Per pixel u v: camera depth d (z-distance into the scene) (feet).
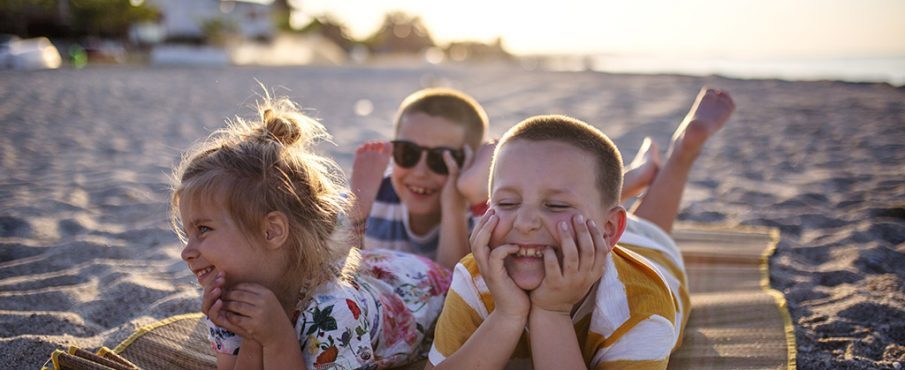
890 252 11.03
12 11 119.85
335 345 5.65
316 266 5.79
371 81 68.44
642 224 8.50
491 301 6.00
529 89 58.03
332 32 212.84
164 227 12.74
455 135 9.26
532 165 5.36
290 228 5.60
